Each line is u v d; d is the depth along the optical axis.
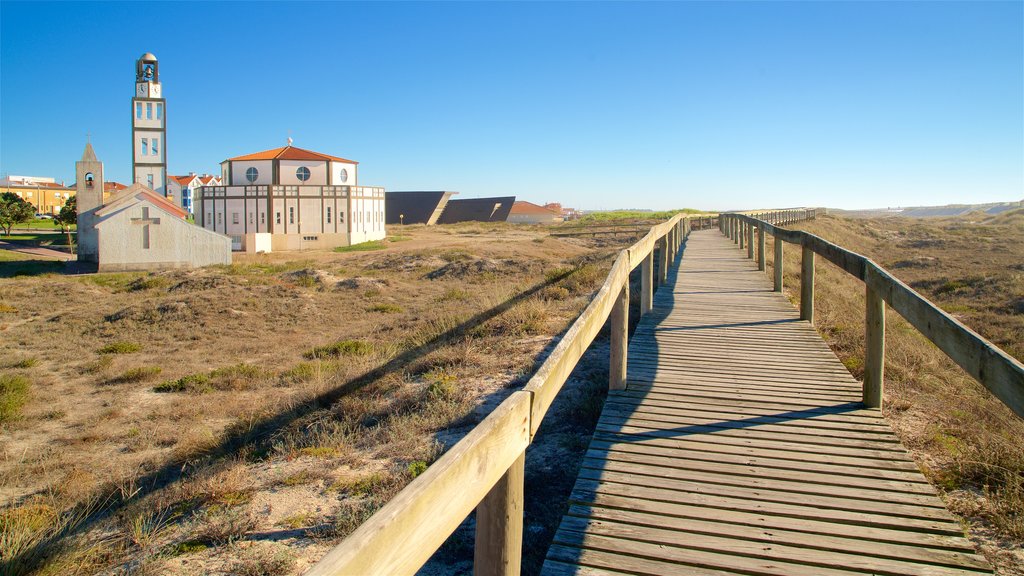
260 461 6.26
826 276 19.03
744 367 6.49
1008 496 3.78
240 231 48.72
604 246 40.78
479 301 15.53
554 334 10.18
